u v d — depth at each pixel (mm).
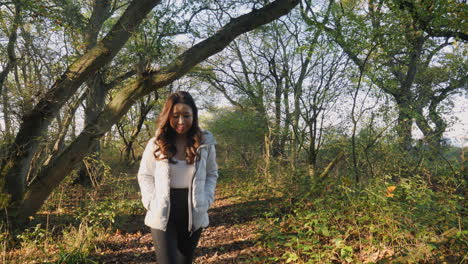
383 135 7387
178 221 2271
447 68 12367
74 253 4098
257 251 4340
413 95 10680
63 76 5594
